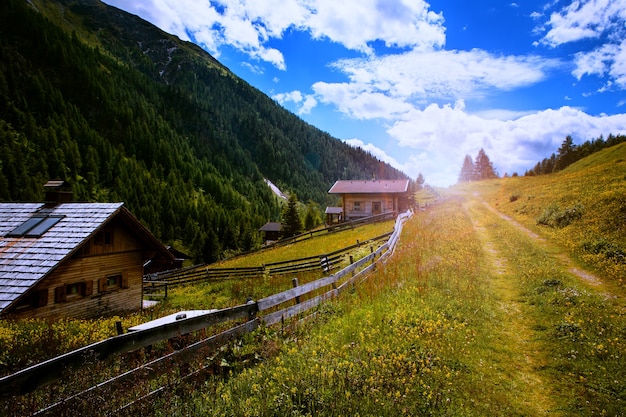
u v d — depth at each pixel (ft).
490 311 36.06
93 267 66.59
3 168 358.02
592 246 59.06
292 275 74.13
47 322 45.42
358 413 16.31
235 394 17.90
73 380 15.24
